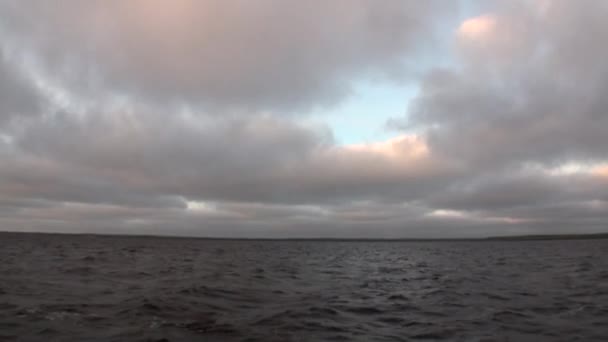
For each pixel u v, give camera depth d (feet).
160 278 82.23
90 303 52.19
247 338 38.09
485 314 50.26
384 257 195.11
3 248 175.83
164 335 38.01
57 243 261.65
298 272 106.52
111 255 153.99
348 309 53.52
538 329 42.78
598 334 40.60
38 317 43.88
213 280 80.53
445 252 256.52
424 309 53.78
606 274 96.58
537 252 231.71
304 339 38.47
